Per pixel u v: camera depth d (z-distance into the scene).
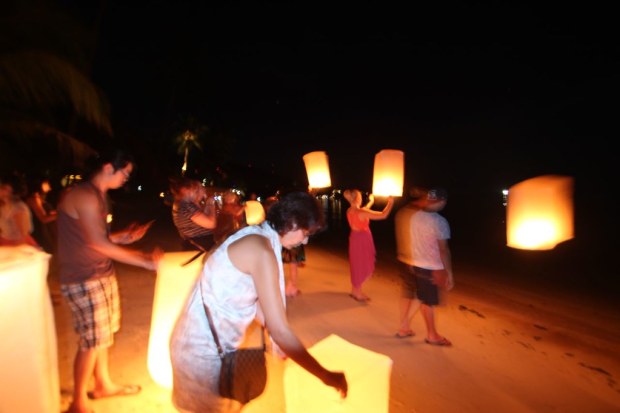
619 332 6.77
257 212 4.06
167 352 3.00
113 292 3.00
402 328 5.32
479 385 4.15
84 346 2.87
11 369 1.74
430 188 4.91
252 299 1.96
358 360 2.18
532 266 13.76
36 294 1.86
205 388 1.90
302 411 2.19
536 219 1.98
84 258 2.80
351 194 6.95
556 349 5.55
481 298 8.57
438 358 4.73
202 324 1.93
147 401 3.27
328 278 8.75
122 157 2.81
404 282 5.20
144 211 35.97
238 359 1.95
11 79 7.97
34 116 9.47
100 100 9.03
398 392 3.88
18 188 4.44
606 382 4.53
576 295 9.63
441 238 4.86
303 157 5.32
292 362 2.24
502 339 5.64
